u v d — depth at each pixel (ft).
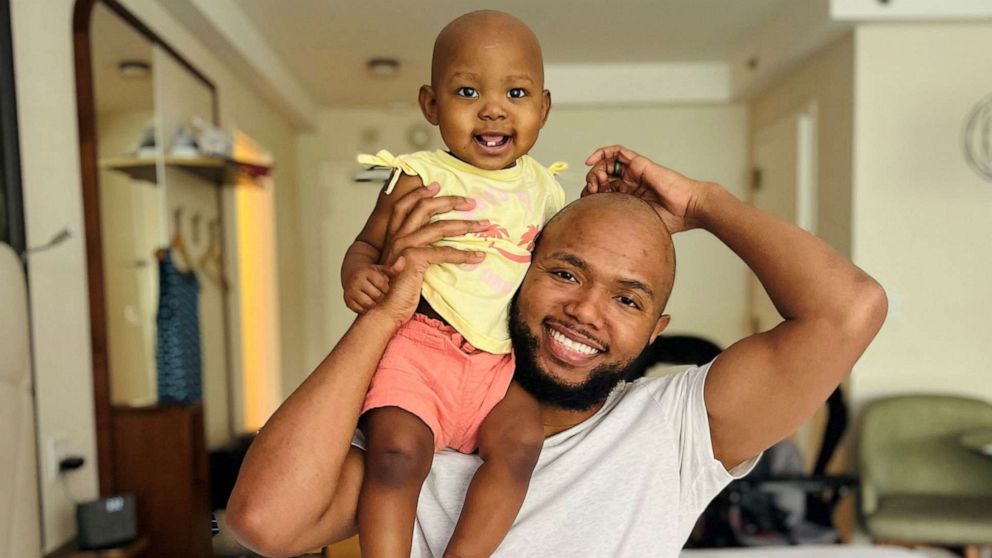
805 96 12.78
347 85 16.38
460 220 2.92
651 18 12.68
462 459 3.06
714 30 13.53
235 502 2.56
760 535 7.77
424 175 3.00
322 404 2.61
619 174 3.51
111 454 6.79
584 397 3.05
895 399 9.96
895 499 9.23
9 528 5.08
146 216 7.98
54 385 6.02
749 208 3.23
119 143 7.29
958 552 9.55
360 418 2.86
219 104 11.56
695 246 16.76
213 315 10.68
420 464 2.65
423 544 3.07
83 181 6.61
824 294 2.95
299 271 18.40
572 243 2.92
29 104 5.79
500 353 2.95
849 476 7.64
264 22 11.88
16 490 5.20
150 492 6.84
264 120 14.80
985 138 10.55
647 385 3.43
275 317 15.19
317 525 2.62
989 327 10.67
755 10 12.36
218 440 10.73
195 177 9.87
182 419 6.88
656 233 2.99
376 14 11.71
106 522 6.02
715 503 7.72
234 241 12.08
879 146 10.66
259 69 12.43
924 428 9.73
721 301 16.78
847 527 10.55
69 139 6.43
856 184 10.69
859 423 10.68
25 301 5.34
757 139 15.78
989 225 10.61
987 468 9.50
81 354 6.51
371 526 2.54
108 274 6.97
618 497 3.10
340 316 18.74
